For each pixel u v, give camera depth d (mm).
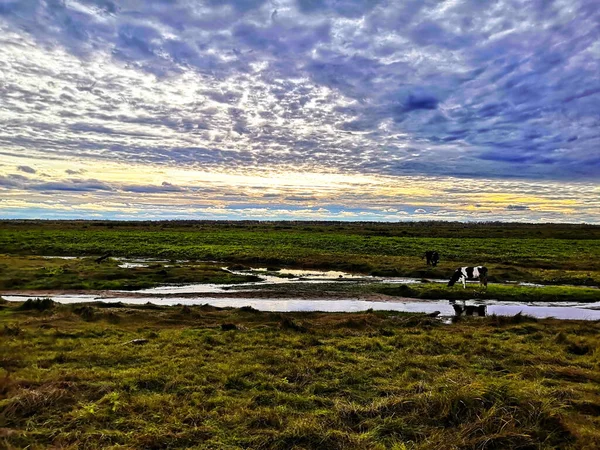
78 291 26359
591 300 25672
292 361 11797
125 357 11734
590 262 41781
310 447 7188
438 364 11852
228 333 14953
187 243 59875
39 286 27016
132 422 7781
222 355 12305
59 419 7812
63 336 14125
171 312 19094
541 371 11086
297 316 19828
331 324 17547
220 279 31266
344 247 55969
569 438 7527
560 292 26875
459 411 8250
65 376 9781
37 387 9148
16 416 7875
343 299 25312
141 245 55625
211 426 7727
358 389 9930
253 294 26375
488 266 37875
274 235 76562
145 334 14570
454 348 13750
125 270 33125
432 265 38375
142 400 8633
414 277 34719
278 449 7117
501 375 11023
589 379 10734
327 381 10312
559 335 15188
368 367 11484
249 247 54250
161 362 11383
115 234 73562
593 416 8461
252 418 8031
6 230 84125
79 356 11695
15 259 38875
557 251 51844
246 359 11883
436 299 25766
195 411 8336
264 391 9562
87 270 32562
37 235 67375
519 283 31703
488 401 8438
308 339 14305
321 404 9016
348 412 8422
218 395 9258
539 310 22891
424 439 7477
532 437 7488
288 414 8383
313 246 56969
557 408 8305
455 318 19422
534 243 63250
